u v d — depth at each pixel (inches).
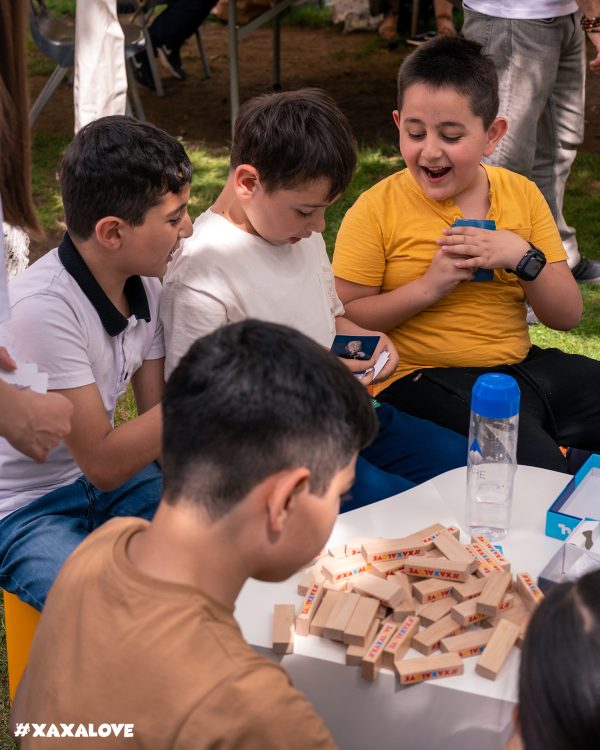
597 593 40.3
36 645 51.4
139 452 82.4
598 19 153.9
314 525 49.4
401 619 64.0
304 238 95.0
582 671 38.4
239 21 376.5
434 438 101.7
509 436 79.1
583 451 105.2
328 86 308.8
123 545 51.2
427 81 103.4
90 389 81.7
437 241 107.3
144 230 80.4
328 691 62.1
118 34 170.1
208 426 47.0
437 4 279.7
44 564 78.8
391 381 115.7
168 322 90.9
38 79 315.3
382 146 255.9
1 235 67.6
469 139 105.0
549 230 115.6
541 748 39.6
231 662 45.8
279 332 49.9
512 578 67.7
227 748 44.3
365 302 112.3
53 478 86.0
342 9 374.9
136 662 46.1
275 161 85.0
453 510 76.8
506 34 154.6
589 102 295.1
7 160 67.4
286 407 47.0
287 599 66.4
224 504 47.4
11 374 71.2
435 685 59.4
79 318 81.5
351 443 49.1
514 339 115.0
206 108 291.0
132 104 268.1
